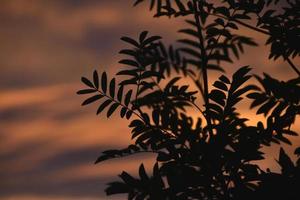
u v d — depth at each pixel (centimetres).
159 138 375
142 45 407
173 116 386
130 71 394
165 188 336
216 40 421
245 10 406
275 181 345
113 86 393
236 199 347
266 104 374
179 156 373
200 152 360
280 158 350
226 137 363
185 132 374
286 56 409
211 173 353
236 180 352
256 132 364
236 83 361
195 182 347
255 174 352
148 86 396
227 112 368
